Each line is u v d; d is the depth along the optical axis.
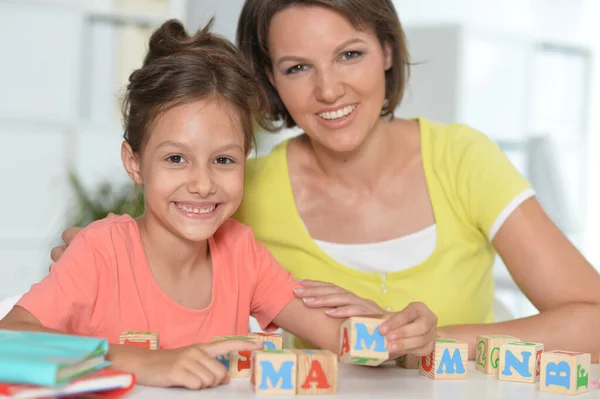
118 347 1.05
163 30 1.42
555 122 4.60
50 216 3.49
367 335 1.06
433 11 4.82
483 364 1.18
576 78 4.68
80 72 3.52
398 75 1.68
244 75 1.37
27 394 0.80
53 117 3.48
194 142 1.23
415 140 1.70
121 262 1.28
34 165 3.49
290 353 1.00
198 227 1.26
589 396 1.02
